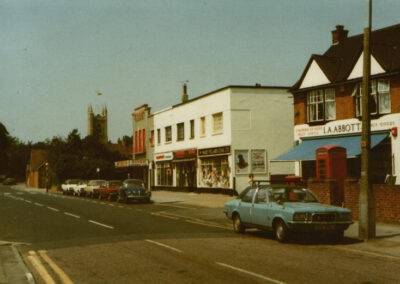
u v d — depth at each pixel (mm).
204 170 42375
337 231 14477
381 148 25891
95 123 133250
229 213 17828
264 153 38594
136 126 59594
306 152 28344
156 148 52906
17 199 44094
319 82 29391
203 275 9891
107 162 68062
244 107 38406
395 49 26578
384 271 10188
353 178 20375
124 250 13406
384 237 15391
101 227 19625
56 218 23984
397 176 24703
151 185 54344
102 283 9352
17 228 19656
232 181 37750
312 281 9227
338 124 28125
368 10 15070
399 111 24812
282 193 15852
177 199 37406
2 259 12180
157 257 12148
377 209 19141
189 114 45062
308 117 30219
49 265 11359
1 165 107812
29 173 103625
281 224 14695
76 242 15305
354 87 27297
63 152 69438
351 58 29078
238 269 10477
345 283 9047
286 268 10555
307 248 13594
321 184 21297
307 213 14250
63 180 68312
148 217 24266
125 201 35781
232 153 37906
